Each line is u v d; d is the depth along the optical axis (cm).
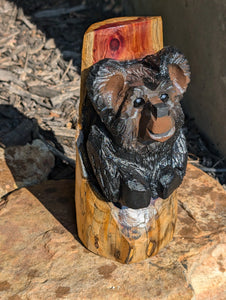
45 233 60
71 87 100
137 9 113
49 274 54
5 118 90
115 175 50
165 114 44
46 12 122
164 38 99
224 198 67
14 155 78
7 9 119
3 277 53
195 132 91
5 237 59
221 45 78
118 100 46
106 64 45
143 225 53
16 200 66
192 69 89
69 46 112
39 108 93
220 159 84
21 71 102
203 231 61
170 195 55
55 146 84
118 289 52
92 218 54
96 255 57
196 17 84
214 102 83
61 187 69
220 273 58
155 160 51
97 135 49
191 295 52
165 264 56
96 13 126
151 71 48
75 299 51
